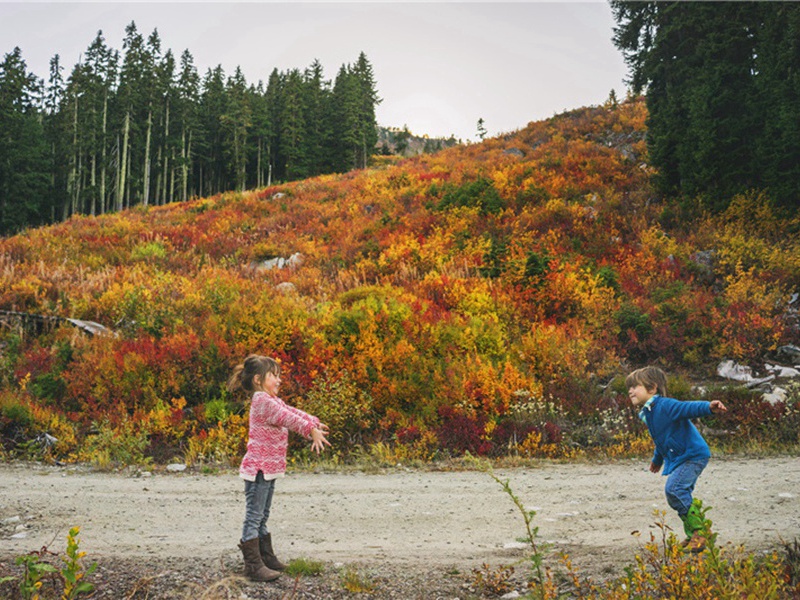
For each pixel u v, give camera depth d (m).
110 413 10.32
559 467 8.73
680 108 21.83
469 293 15.45
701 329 14.06
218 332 12.38
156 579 4.23
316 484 7.83
